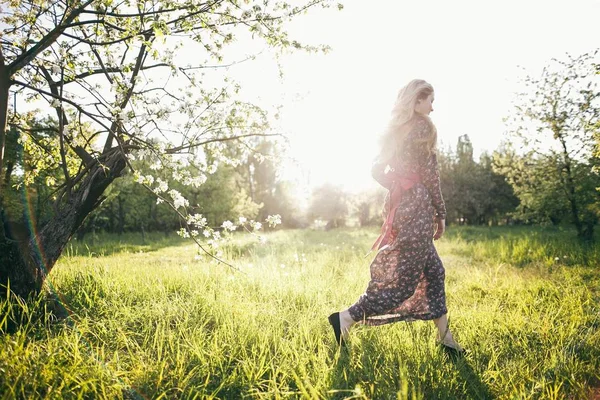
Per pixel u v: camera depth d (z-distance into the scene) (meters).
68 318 2.99
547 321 3.33
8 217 3.24
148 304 3.47
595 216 11.16
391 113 2.82
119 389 1.96
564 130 10.90
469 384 2.24
